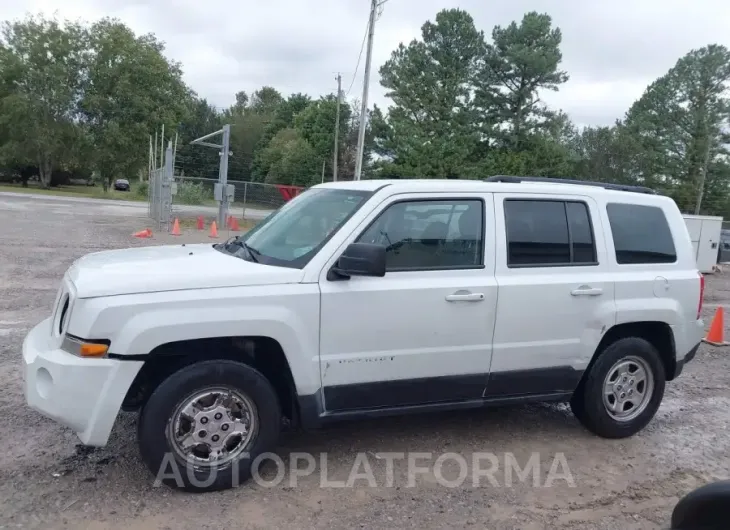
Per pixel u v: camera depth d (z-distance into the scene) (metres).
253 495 4.02
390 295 4.25
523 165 46.97
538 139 48.00
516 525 3.81
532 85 48.28
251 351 4.29
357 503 3.99
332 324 4.12
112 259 4.46
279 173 60.72
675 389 6.73
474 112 48.28
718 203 53.94
